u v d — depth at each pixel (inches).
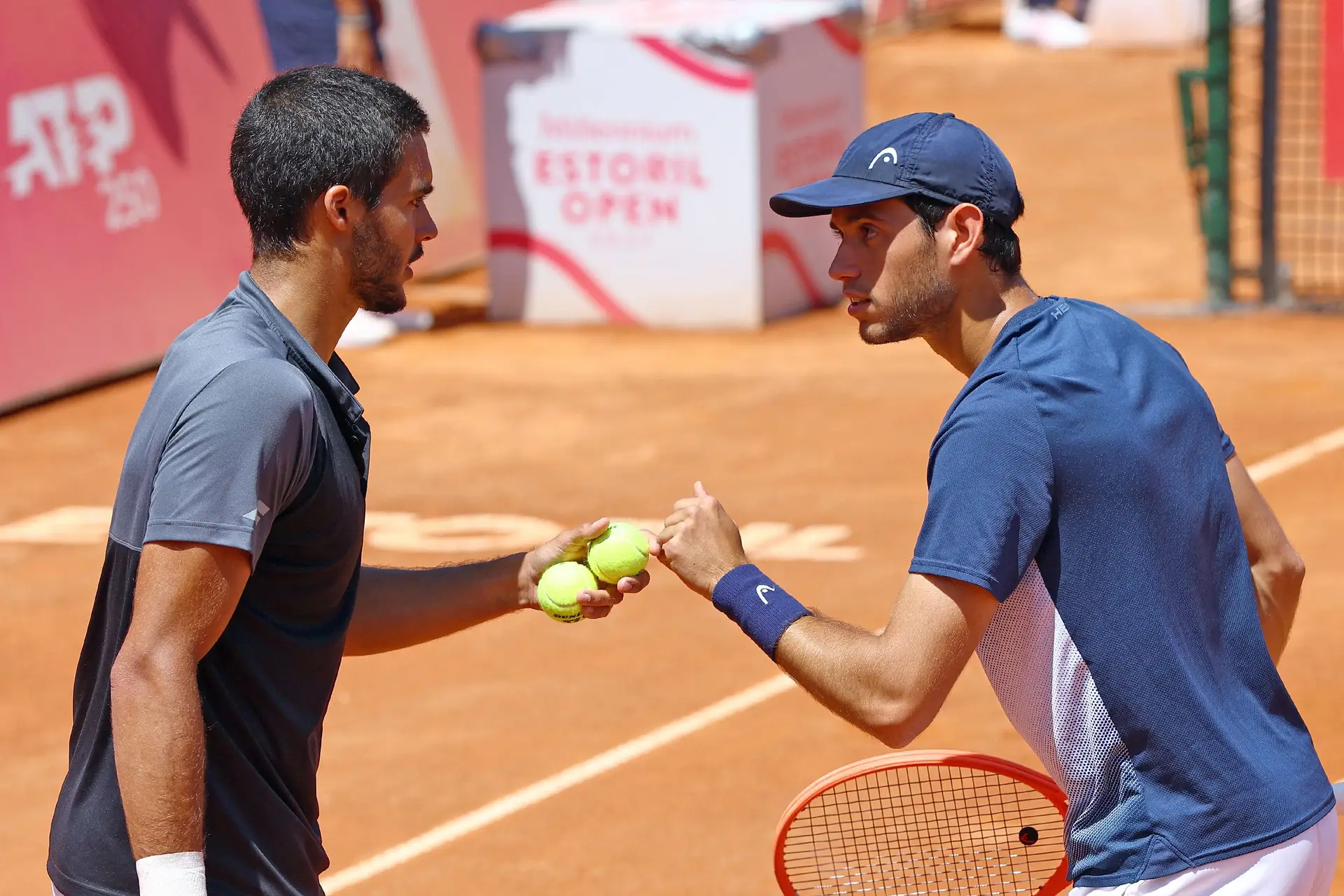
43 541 1237.1
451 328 1856.5
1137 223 2192.4
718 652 963.3
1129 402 390.0
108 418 1568.7
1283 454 1273.4
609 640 994.1
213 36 1784.0
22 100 1574.8
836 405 1478.8
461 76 2181.3
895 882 528.4
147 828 355.6
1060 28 3718.0
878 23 4084.6
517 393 1578.5
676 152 1739.7
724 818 759.7
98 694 390.9
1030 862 536.1
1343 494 1171.9
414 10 2079.2
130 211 1686.8
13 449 1482.5
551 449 1401.3
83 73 1637.6
